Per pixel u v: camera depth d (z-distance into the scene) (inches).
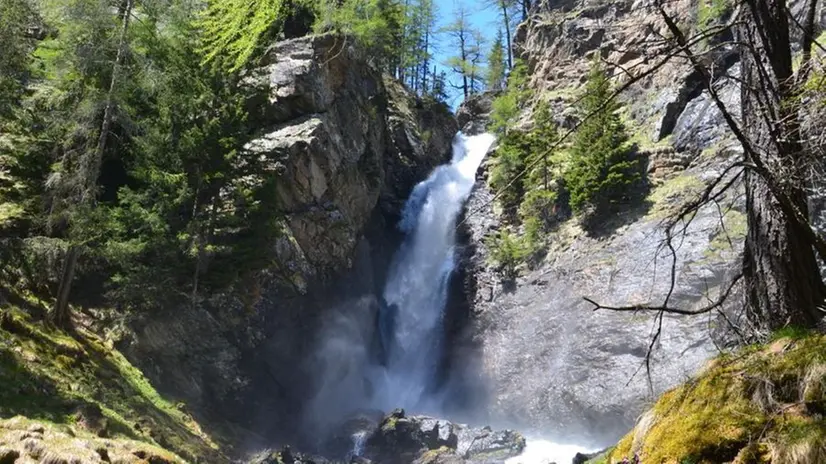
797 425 120.9
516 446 813.2
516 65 1640.0
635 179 1072.2
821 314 179.5
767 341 161.0
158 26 815.1
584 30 1529.3
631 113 1262.3
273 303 864.9
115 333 699.4
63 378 551.8
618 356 876.6
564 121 1293.1
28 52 690.8
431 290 1301.7
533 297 1098.7
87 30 677.3
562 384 925.8
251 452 698.8
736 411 132.0
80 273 748.0
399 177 1428.4
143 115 823.1
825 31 694.5
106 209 702.5
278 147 959.0
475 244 1286.9
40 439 389.1
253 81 941.2
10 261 671.1
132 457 432.8
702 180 994.7
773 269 187.2
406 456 780.0
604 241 1055.0
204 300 791.1
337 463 752.3
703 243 862.5
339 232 1041.5
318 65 1074.1
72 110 694.5
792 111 172.6
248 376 795.4
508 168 1267.2
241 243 823.1
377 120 1336.1
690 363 771.4
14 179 760.3
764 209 191.9
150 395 660.7
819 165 167.9
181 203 780.0
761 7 193.0
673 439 135.0
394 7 1273.4
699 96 1143.0
